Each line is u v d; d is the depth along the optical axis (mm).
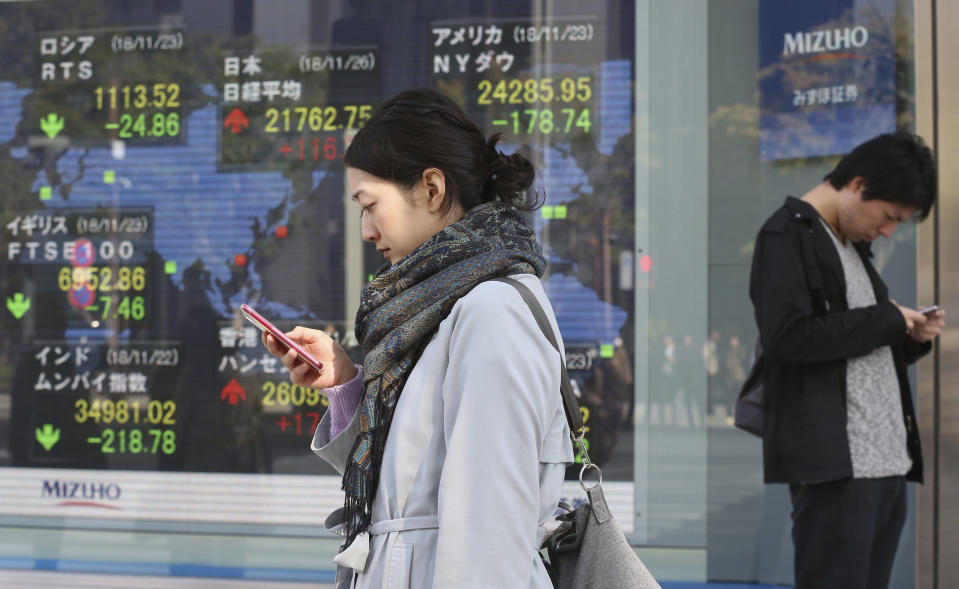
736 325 5707
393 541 2178
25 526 6156
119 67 6109
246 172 6027
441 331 2207
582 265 5805
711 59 5719
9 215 6180
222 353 6035
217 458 6031
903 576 5531
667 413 5758
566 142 5809
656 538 5750
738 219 5707
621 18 5777
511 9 5836
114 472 6105
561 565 2332
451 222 2406
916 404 5496
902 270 5539
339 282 5973
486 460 1998
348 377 2715
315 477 5957
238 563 6012
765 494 5680
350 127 5957
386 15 5926
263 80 6008
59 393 6145
